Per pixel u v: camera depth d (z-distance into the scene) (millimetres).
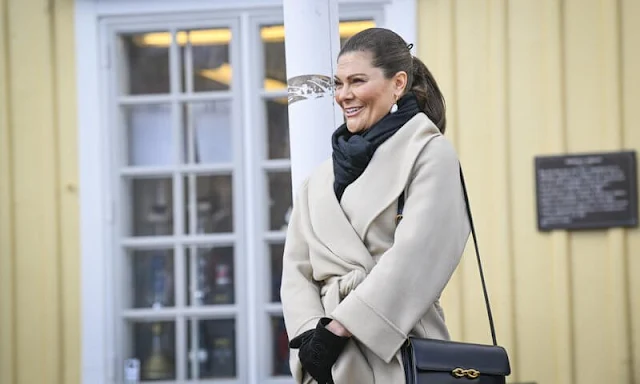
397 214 6090
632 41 12773
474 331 12867
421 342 5828
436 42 13086
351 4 13242
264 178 13562
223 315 13555
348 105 6285
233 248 13586
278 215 13555
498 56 12930
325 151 8148
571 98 12844
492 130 12953
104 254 13602
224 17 13539
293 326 6184
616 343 12680
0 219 13602
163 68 13656
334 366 5914
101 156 13617
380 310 5770
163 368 13578
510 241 12875
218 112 13625
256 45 13508
